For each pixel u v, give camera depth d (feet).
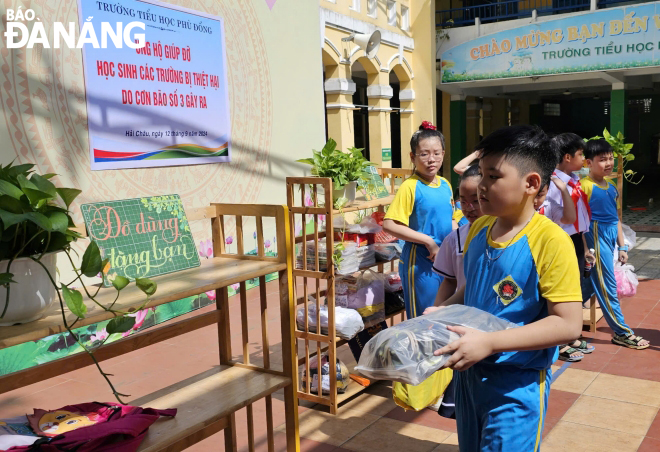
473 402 6.47
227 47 21.38
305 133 25.86
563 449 10.34
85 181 16.44
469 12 57.11
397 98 56.44
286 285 7.86
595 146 15.56
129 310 6.03
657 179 71.15
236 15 21.72
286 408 8.07
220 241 8.57
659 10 36.70
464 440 6.78
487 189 5.95
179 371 14.44
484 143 5.98
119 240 6.95
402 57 40.09
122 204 7.11
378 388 13.15
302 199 11.68
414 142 11.61
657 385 13.01
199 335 17.10
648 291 21.27
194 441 7.27
